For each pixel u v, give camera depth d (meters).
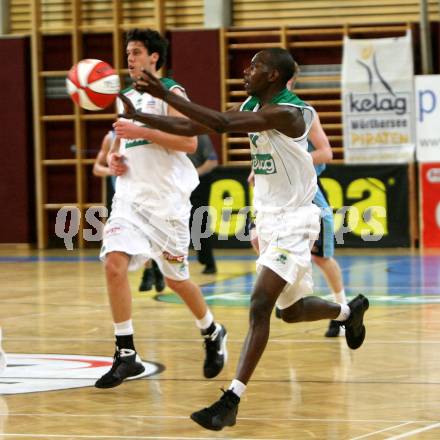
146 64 10.78
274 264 9.09
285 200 9.36
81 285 21.03
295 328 14.62
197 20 31.94
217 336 10.92
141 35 10.76
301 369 11.34
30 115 32.56
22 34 32.31
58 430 8.55
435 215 28.61
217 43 31.25
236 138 31.34
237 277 22.27
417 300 17.67
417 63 30.55
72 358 12.28
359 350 12.55
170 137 10.39
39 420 8.95
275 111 8.81
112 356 12.41
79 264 26.09
